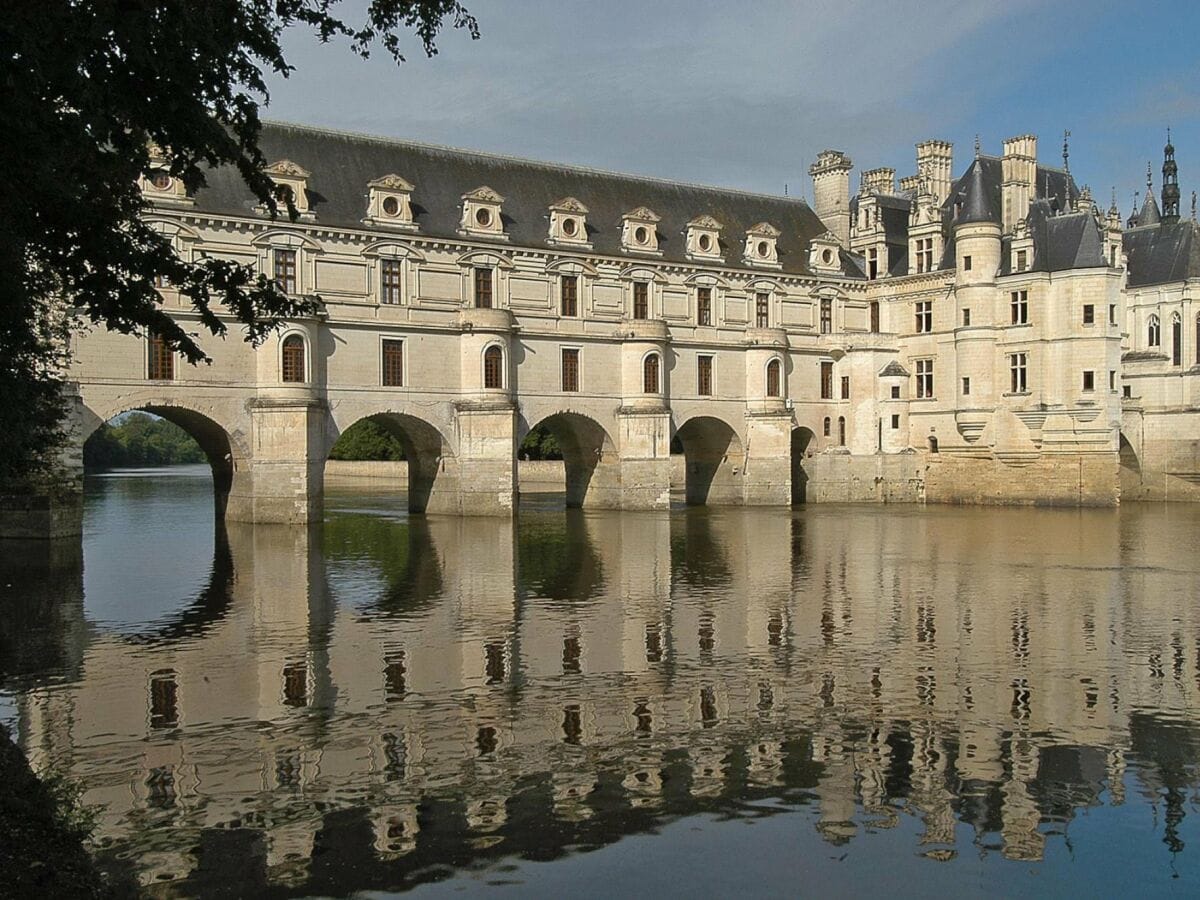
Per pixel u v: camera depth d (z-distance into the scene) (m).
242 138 19.41
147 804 18.33
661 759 20.67
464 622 33.84
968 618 34.50
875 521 70.62
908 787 19.28
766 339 84.62
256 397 63.81
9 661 28.62
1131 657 29.03
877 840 17.03
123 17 16.03
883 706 24.27
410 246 69.50
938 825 17.62
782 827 17.53
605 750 21.19
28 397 29.23
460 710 23.94
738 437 84.94
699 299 83.25
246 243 63.41
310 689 25.70
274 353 63.56
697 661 28.55
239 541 57.12
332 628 32.88
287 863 16.06
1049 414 81.81
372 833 17.20
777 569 46.12
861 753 21.06
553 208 76.56
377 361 68.31
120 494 111.50
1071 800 18.72
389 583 41.88
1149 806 18.47
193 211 61.25
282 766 20.23
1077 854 16.58
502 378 71.94
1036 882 15.64
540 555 51.00
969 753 21.06
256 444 63.53
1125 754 21.05
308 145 70.19
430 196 73.25
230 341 62.97
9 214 17.94
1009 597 38.62
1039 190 95.12
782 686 26.02
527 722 23.03
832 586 41.25
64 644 30.64
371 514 76.00
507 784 19.34
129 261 19.44
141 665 28.12
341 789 19.06
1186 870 16.05
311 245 65.62
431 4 18.72
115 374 59.09
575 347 76.75
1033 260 82.50
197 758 20.67
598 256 77.38
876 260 92.56
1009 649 29.98
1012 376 84.06
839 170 95.25
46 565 47.50
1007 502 83.94
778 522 69.69
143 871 15.73
